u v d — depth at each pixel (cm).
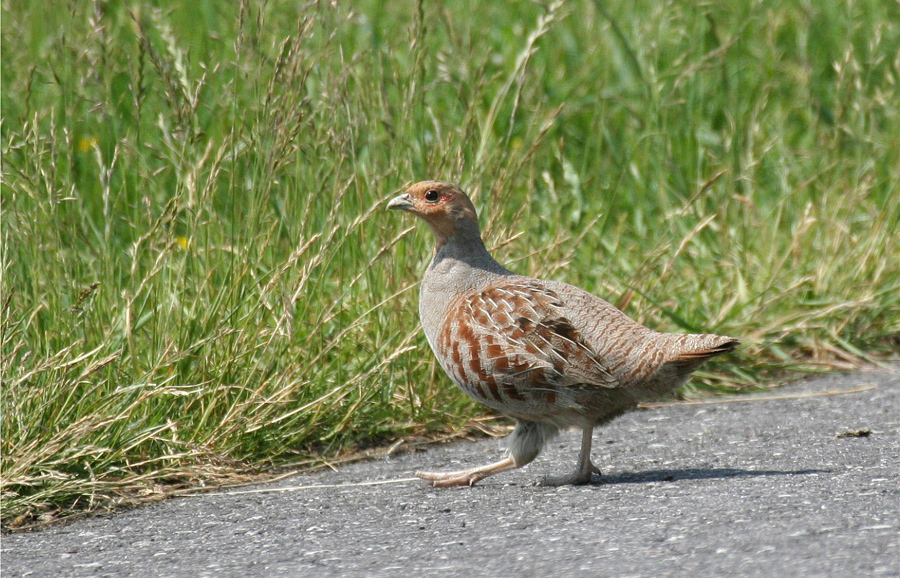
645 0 1930
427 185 1005
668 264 1319
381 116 1289
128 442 981
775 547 686
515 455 947
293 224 1194
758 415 1149
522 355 906
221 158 1098
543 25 1295
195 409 1063
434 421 1155
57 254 1085
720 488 855
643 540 723
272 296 1152
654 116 1627
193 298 1140
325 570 713
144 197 1146
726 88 1698
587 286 1355
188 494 955
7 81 1461
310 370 1115
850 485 836
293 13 1572
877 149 1694
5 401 949
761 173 1733
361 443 1118
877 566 639
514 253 1330
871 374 1298
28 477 893
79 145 1457
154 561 761
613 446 1060
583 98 1766
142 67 1161
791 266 1485
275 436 1060
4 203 1161
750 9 1880
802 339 1384
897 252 1512
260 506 903
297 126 1116
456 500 891
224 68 1501
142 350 1100
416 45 1291
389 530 805
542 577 666
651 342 877
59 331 1047
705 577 645
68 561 772
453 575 683
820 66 1870
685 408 1203
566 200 1495
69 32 1389
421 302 1016
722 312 1369
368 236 1229
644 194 1598
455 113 1596
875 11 1931
